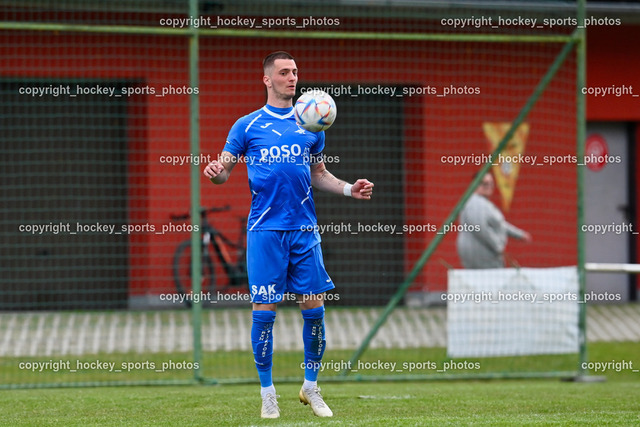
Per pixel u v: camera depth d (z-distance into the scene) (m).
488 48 46.16
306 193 20.69
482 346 32.28
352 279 45.94
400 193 45.88
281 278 20.55
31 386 28.88
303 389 21.22
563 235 50.47
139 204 42.25
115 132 43.75
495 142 46.84
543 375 32.41
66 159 43.97
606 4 47.66
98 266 42.16
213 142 42.16
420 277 46.25
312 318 20.91
